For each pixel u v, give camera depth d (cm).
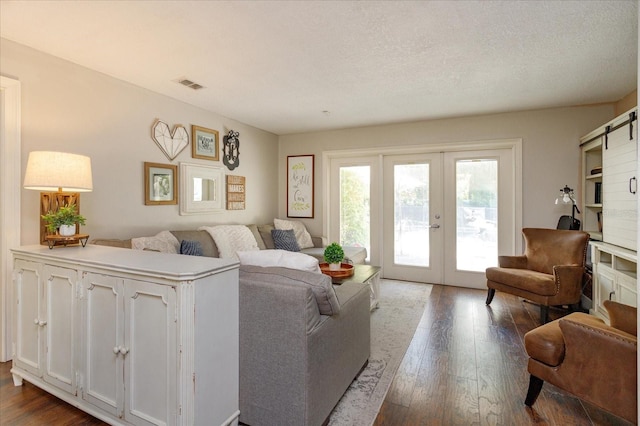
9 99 230
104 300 158
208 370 142
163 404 139
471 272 443
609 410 150
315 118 443
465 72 286
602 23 208
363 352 223
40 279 185
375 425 170
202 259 164
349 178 517
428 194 468
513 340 273
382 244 494
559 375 169
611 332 152
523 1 185
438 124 447
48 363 182
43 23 209
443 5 189
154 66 275
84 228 277
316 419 159
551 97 352
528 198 405
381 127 481
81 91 273
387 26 211
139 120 321
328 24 209
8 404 184
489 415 177
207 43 235
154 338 141
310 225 532
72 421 171
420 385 206
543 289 306
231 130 444
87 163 219
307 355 151
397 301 381
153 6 190
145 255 175
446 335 284
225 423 153
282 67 277
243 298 165
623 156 268
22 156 238
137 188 320
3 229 229
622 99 352
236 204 451
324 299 160
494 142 418
